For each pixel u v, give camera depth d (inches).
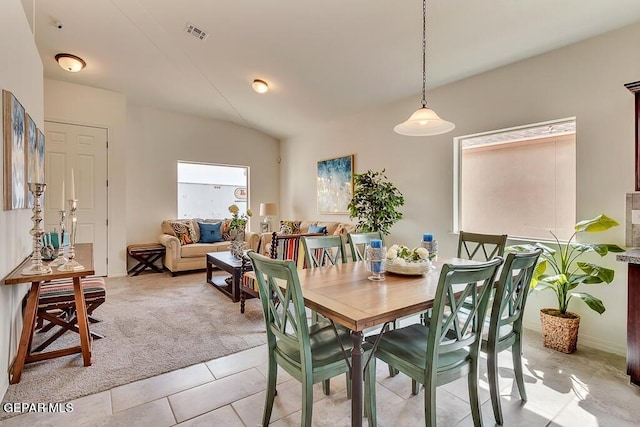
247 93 189.8
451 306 57.0
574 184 112.0
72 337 108.6
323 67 147.3
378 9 104.6
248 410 71.2
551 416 69.2
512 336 72.9
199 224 227.9
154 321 123.0
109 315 129.3
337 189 211.5
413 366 59.1
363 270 84.3
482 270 57.1
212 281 178.7
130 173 211.8
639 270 80.0
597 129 101.1
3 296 78.0
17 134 87.2
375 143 183.8
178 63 158.6
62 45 144.3
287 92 179.6
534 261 70.6
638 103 87.3
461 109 139.6
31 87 112.0
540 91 114.3
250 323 121.3
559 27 98.8
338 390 79.6
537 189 121.1
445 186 146.4
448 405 73.5
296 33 124.3
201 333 112.0
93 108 186.5
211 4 114.2
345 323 51.2
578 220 105.3
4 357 77.8
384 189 154.5
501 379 84.0
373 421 63.1
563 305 102.1
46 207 172.9
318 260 116.0
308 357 56.4
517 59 119.2
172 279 189.8
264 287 65.2
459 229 144.9
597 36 101.0
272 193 273.3
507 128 123.4
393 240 171.3
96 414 69.4
